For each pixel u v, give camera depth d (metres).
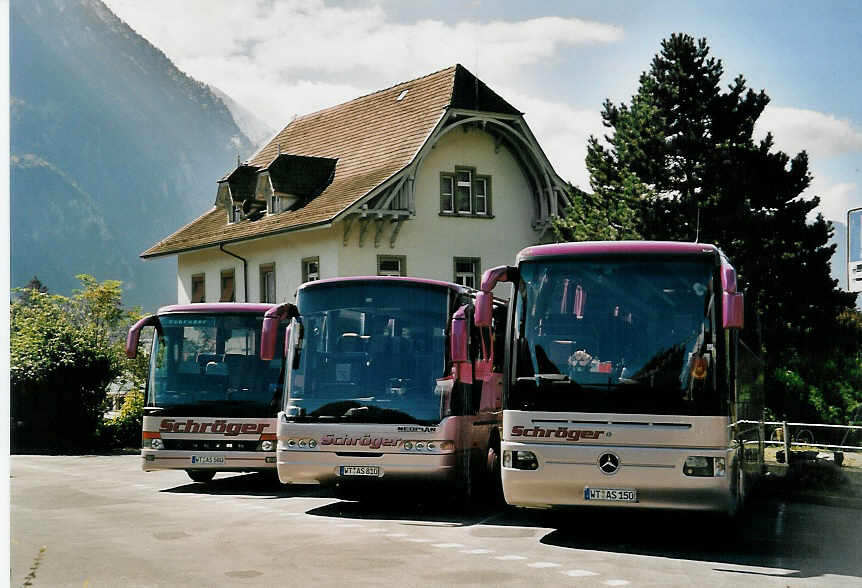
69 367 31.19
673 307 11.51
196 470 19.55
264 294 42.34
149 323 18.64
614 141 42.78
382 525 13.55
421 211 38.53
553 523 13.87
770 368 30.84
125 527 13.27
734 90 35.12
